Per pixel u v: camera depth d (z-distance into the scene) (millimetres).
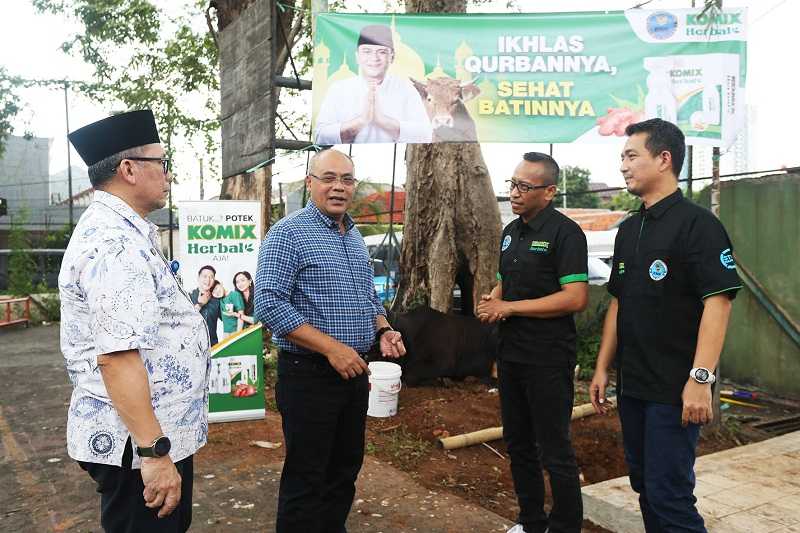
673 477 2365
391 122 5109
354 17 5066
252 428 5180
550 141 5094
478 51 5066
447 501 3746
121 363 1694
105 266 1720
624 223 2652
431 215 7391
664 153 2447
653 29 4945
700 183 7016
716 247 2289
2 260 17969
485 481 4242
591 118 5059
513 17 5035
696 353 2295
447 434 5004
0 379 7621
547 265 3035
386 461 4492
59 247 19391
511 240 3230
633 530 3275
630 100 5008
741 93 4891
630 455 2596
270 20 6055
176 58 13172
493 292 3361
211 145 14445
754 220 6613
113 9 12297
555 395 2934
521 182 3057
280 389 2738
